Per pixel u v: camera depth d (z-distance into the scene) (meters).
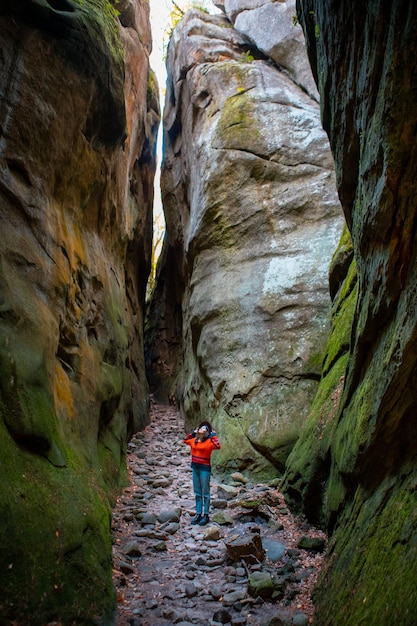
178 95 14.03
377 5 3.21
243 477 7.88
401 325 3.42
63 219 6.70
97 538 4.30
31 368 4.50
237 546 4.86
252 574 4.45
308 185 9.94
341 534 4.21
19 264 5.12
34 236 5.57
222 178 10.55
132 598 4.23
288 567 4.68
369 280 4.02
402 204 3.29
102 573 4.01
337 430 5.25
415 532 2.94
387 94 3.14
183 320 14.20
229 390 8.95
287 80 11.61
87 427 6.17
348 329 6.80
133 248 14.24
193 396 11.11
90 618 3.53
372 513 3.67
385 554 3.16
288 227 9.77
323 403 6.62
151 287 27.12
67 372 6.19
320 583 4.10
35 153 5.80
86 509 4.42
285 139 10.41
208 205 10.60
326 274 8.97
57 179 6.54
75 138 6.79
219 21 14.12
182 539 5.60
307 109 10.76
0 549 3.14
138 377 13.12
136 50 11.80
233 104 11.12
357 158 4.40
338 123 4.57
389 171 3.24
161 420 13.80
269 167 10.27
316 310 8.78
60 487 4.20
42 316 5.14
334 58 4.29
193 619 3.91
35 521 3.55
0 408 3.96
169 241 15.18
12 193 5.31
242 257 9.93
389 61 3.08
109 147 8.27
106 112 7.56
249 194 10.25
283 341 8.77
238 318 9.41
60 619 3.28
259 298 9.29
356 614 3.08
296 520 6.08
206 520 6.09
